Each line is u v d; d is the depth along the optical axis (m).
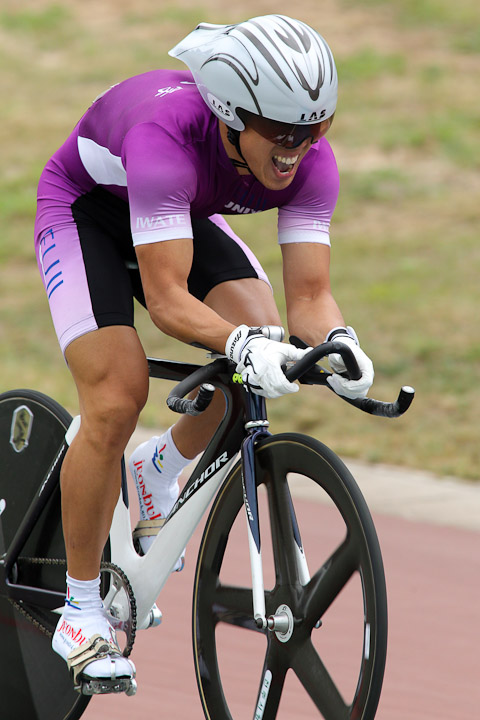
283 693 10.96
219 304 9.71
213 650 9.30
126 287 9.34
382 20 58.00
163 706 10.55
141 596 9.33
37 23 60.47
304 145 8.26
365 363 8.02
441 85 50.09
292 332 9.05
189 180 8.50
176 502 9.21
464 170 41.91
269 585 13.14
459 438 21.27
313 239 9.20
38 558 10.27
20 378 25.44
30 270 34.34
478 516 17.31
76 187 9.58
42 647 10.16
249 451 8.69
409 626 13.04
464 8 58.81
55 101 51.25
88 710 10.45
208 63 8.22
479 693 11.27
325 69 8.02
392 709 10.81
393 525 16.78
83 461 9.04
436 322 27.53
